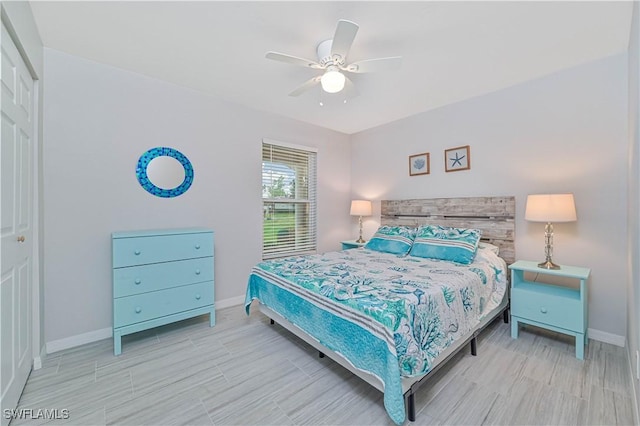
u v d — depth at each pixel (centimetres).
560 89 256
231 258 331
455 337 184
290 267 252
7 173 147
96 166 242
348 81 224
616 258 229
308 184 417
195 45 215
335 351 175
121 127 254
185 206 294
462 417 150
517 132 283
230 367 200
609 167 232
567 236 254
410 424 145
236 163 333
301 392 173
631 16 180
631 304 184
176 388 177
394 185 403
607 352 215
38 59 200
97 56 232
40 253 205
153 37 205
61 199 225
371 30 194
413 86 287
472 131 317
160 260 241
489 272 245
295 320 212
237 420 150
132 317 226
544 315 222
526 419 148
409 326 151
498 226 294
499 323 270
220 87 291
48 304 219
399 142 395
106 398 167
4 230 143
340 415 153
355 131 452
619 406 156
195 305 260
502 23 188
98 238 243
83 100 235
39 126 206
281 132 376
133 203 262
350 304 168
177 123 287
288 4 170
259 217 356
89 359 210
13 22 148
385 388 138
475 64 242
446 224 338
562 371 190
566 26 192
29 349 186
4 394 142
